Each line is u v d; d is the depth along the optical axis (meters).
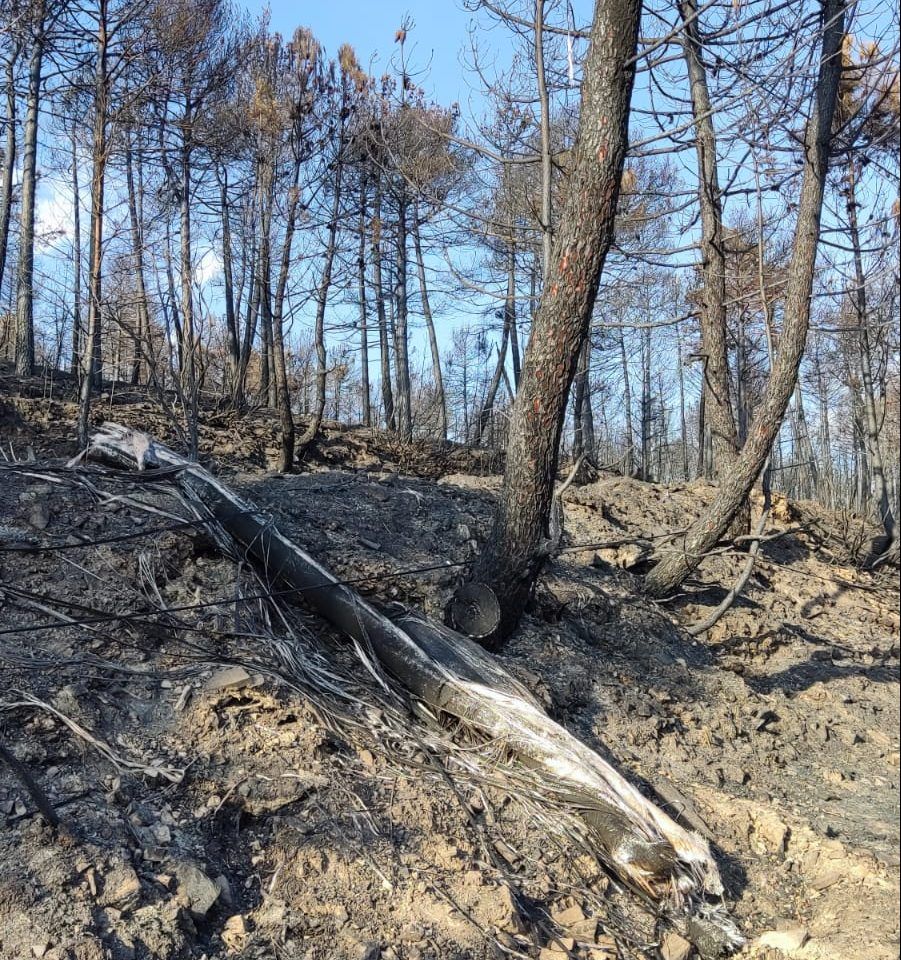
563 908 4.39
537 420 6.20
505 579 6.35
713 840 5.47
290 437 10.68
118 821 3.89
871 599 11.31
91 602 5.27
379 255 15.46
